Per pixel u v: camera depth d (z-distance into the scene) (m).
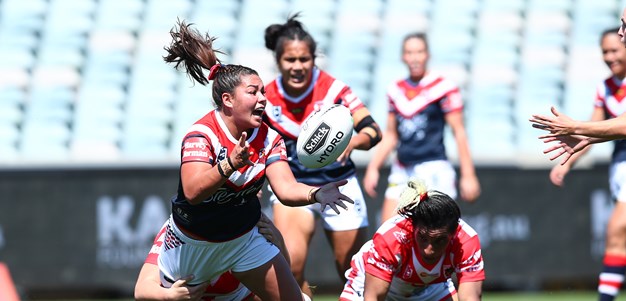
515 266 37.97
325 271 37.62
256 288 19.20
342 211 24.78
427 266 19.89
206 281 19.27
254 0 55.53
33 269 37.66
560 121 19.33
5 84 48.94
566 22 54.25
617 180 27.98
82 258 37.66
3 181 37.72
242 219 18.44
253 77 17.41
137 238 37.62
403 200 18.88
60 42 52.28
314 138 18.72
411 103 31.00
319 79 24.42
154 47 52.09
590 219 38.09
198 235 18.36
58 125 46.75
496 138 46.38
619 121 19.03
